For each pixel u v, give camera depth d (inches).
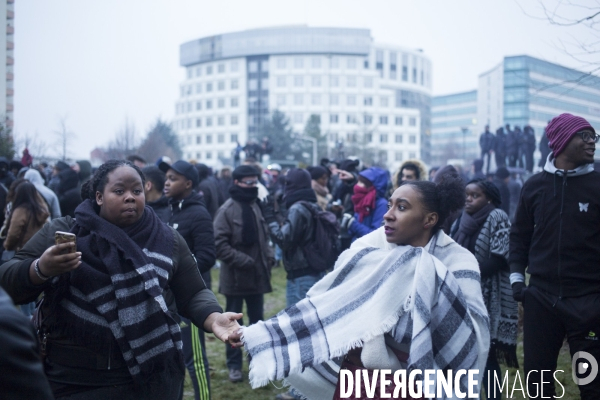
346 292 109.3
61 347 101.3
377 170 224.5
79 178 370.3
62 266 93.4
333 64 4239.7
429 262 105.0
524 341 149.8
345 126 4158.5
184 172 183.9
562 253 141.9
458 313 101.9
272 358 105.9
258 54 4323.3
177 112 4913.9
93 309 99.1
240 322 222.7
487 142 810.2
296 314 110.3
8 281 97.2
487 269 166.1
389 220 111.2
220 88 4517.7
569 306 140.6
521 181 628.7
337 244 212.5
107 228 102.3
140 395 101.6
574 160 142.1
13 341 54.4
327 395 118.0
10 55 949.8
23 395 54.4
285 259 210.5
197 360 173.6
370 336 103.6
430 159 5024.6
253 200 221.3
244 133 4367.6
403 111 4220.0
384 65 4877.0
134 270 100.9
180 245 115.2
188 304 115.5
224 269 219.1
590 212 139.6
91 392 99.9
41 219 230.4
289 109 4212.6
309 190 213.3
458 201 110.7
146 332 100.3
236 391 213.2
